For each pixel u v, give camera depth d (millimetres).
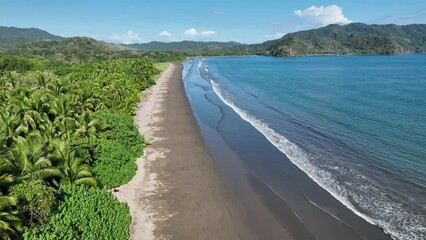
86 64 110938
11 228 14469
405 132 36031
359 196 22250
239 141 34562
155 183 24734
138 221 19797
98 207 18359
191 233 18672
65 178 20531
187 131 38250
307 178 25266
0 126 27719
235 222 19719
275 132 37719
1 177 16703
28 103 35125
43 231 15086
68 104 34812
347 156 29516
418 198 21734
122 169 24969
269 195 22812
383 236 17969
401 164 27250
